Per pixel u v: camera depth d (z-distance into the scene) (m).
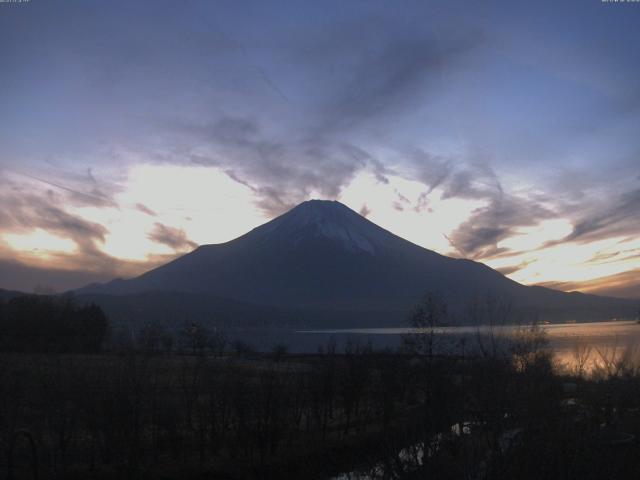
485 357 12.59
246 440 19.58
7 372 21.39
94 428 17.77
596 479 9.68
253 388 21.88
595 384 14.31
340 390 24.78
